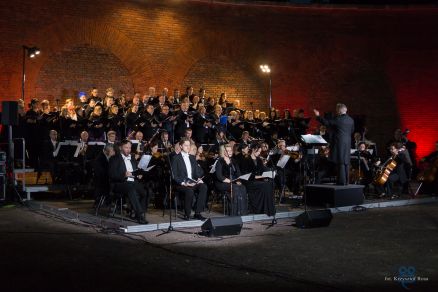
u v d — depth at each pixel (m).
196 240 8.37
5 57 16.00
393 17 21.09
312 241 8.31
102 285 5.79
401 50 21.09
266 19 20.34
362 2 22.97
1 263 6.71
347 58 20.98
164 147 12.90
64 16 17.05
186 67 19.20
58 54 17.02
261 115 17.45
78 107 14.95
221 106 16.72
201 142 14.94
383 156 20.97
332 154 12.37
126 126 14.45
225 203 11.11
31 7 16.50
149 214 10.61
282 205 12.38
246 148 12.12
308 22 20.72
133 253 7.38
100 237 8.54
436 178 14.38
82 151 13.31
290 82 20.56
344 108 12.34
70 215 10.62
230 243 8.14
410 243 8.16
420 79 21.05
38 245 7.83
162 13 18.77
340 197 11.75
